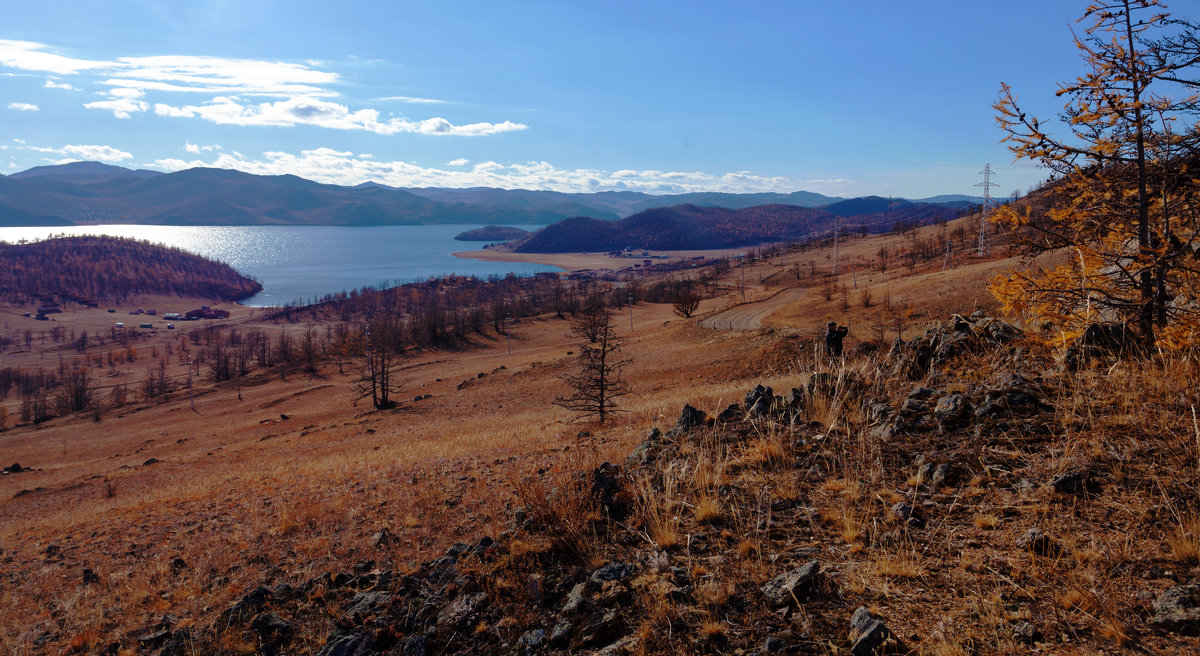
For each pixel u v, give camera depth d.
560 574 3.93
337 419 59.78
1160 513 3.18
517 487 5.19
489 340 123.69
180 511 14.73
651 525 4.19
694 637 2.99
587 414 29.31
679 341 68.25
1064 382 5.25
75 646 6.10
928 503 3.84
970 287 57.50
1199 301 6.40
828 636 2.77
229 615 5.01
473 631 3.66
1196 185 6.71
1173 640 2.37
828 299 77.50
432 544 6.52
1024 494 3.70
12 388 152.88
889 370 7.08
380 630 3.95
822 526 3.84
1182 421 4.02
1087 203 7.76
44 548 12.48
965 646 2.53
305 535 8.70
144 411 91.50
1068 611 2.66
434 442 27.53
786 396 6.87
